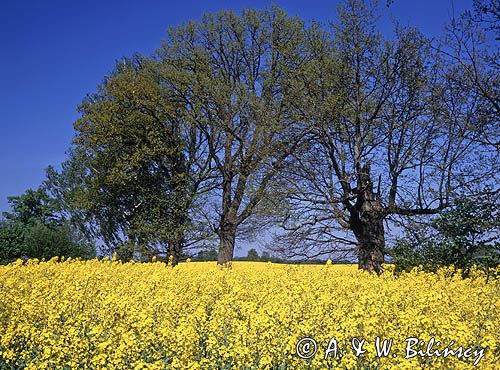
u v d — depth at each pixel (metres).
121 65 37.47
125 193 34.28
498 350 7.62
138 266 18.25
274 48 26.78
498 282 13.84
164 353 7.77
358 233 21.50
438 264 17.86
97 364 7.27
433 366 6.74
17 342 8.69
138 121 31.98
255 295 11.16
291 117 22.53
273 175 22.95
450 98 19.77
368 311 8.87
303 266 18.23
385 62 20.23
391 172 20.38
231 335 8.07
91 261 19.39
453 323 7.79
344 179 20.61
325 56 21.06
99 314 9.20
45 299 10.19
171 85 30.00
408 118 20.23
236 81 29.19
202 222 29.95
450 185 19.41
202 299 10.91
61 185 39.12
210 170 31.56
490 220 17.80
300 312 8.83
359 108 20.36
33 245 37.12
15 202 60.66
